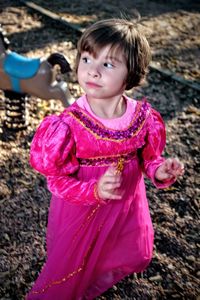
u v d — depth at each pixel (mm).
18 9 5758
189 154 3295
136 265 1854
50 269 1767
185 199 2844
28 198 2711
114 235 1723
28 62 2842
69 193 1541
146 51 1463
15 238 2434
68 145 1513
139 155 1738
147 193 2859
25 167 2949
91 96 1450
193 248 2498
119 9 6293
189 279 2309
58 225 1736
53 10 5910
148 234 1828
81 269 1768
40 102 3645
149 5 6668
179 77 4359
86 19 5707
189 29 5832
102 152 1532
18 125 3225
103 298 2150
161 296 2205
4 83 2922
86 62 1419
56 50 4691
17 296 2139
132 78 1474
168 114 3787
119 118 1542
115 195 1455
